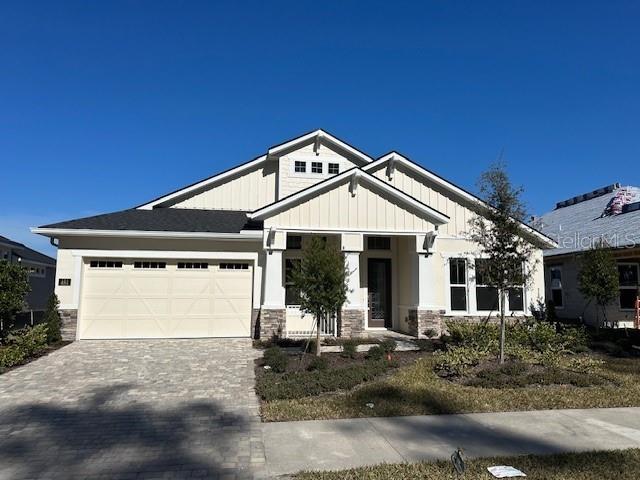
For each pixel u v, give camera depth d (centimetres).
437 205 1664
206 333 1422
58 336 1317
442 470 500
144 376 939
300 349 1234
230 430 633
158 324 1404
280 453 553
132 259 1407
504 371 946
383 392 816
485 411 734
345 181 1472
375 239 1705
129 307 1396
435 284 1593
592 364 1026
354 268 1451
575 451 560
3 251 2427
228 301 1442
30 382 891
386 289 1697
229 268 1455
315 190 1440
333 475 488
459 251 1623
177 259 1425
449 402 765
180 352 1183
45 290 2906
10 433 619
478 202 1274
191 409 728
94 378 921
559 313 2008
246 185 1769
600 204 2320
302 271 1132
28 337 1143
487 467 508
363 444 584
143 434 616
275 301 1391
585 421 684
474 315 1583
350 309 1426
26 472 496
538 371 961
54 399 780
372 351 1105
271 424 661
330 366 1012
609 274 1459
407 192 1664
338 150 1792
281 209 1427
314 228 1438
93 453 550
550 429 646
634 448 568
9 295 1128
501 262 1034
